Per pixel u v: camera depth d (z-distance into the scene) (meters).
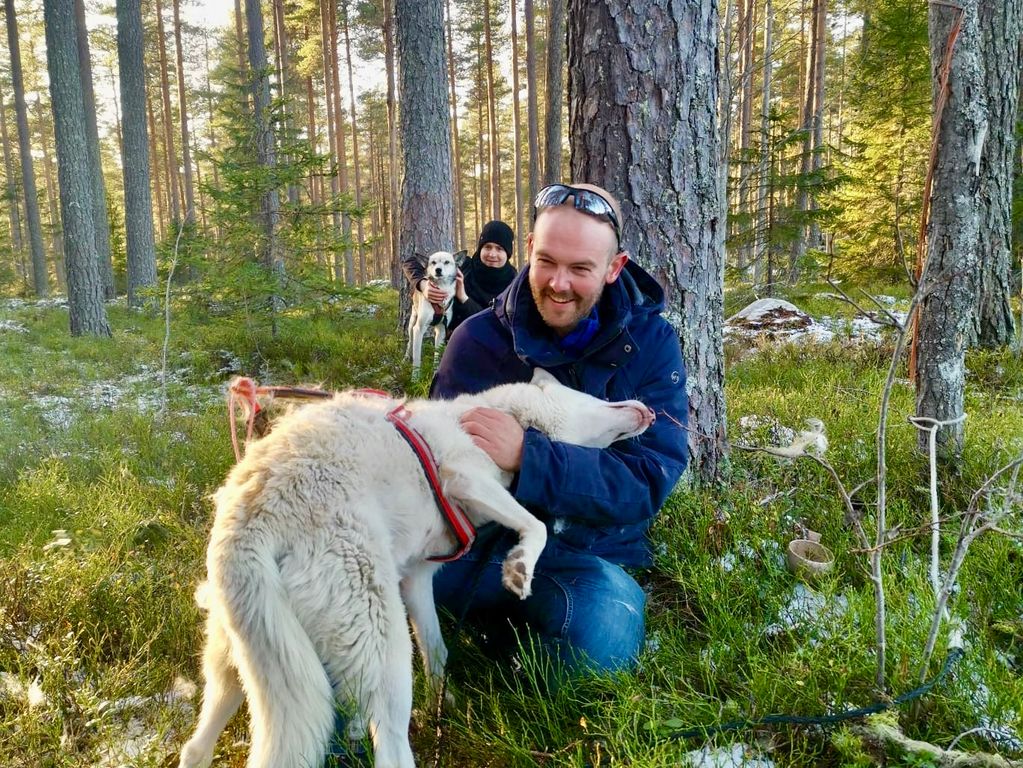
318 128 34.25
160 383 8.73
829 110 29.12
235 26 33.84
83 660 2.53
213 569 1.74
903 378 6.06
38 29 34.47
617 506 2.29
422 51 9.84
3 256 33.00
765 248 12.58
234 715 2.15
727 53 4.86
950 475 3.64
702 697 2.14
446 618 2.65
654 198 3.30
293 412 2.15
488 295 7.63
